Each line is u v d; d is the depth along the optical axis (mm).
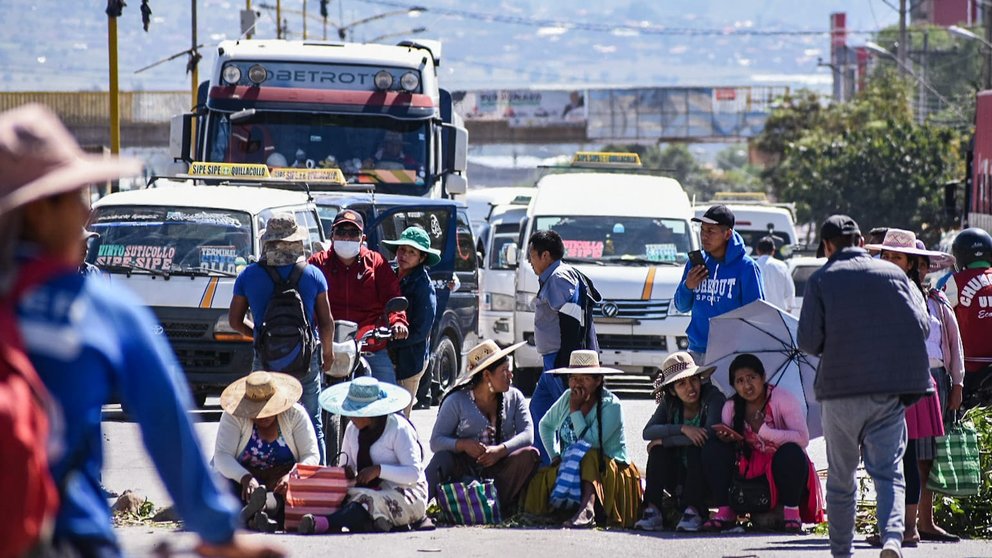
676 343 33031
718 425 16016
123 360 5973
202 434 23578
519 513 16891
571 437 16906
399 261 20812
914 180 108625
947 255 17875
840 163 110562
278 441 16172
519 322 33719
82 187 6023
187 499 6109
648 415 28438
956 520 16594
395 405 15945
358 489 15883
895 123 113000
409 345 20750
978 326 17750
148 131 125062
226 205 26969
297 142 35875
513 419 17188
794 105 143375
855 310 13156
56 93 118562
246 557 6215
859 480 18016
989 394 17766
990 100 47625
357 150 35875
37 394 5645
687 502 16062
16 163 5711
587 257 34031
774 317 16312
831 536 13453
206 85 37719
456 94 176875
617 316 32844
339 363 18359
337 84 36219
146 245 26625
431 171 36125
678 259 34031
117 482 19391
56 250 6012
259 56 36344
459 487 16641
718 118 177250
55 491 5750
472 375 16984
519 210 42562
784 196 115375
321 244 25891
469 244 32125
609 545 14875
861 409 13117
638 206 35031
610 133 177875
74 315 5855
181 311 26094
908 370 13109
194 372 26156
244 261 26469
